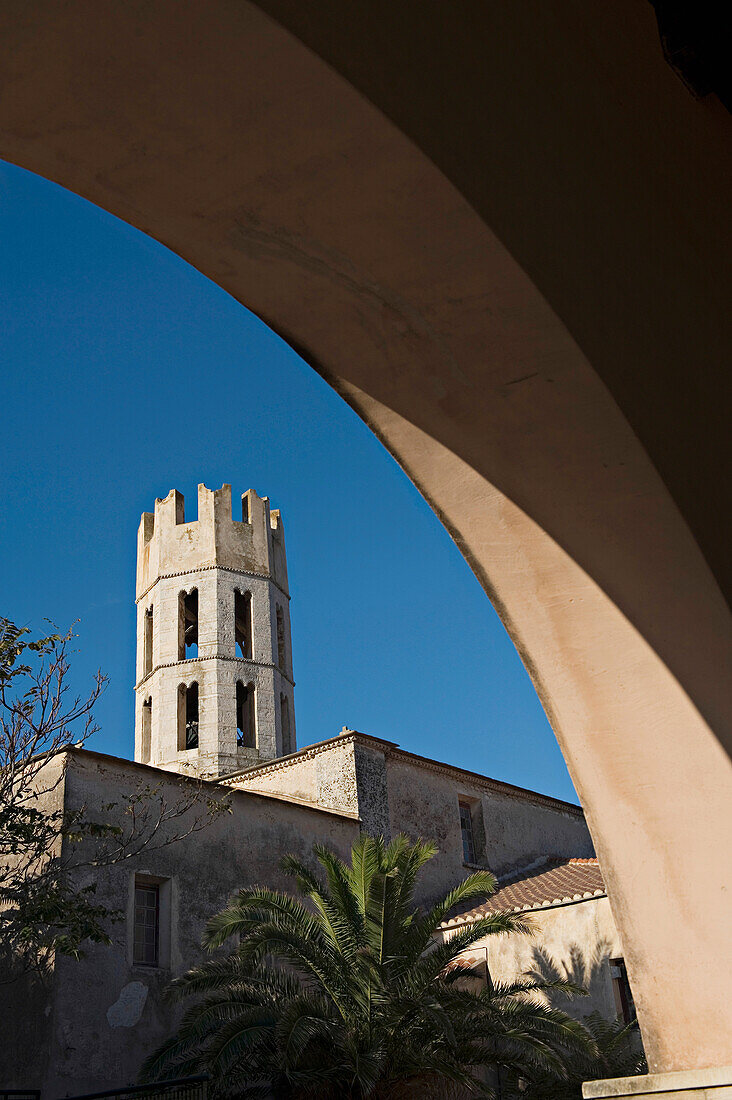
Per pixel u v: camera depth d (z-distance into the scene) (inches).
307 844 847.7
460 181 97.2
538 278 103.3
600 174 112.3
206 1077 409.7
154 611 1596.9
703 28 115.3
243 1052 579.8
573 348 106.7
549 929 835.4
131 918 699.4
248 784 1003.3
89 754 717.3
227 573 1594.5
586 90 112.4
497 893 965.8
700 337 121.6
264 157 97.0
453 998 628.7
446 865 978.1
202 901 748.6
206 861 764.6
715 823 105.5
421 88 94.3
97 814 704.4
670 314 118.0
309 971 638.5
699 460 115.6
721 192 129.8
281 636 1632.6
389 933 633.0
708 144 128.0
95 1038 641.0
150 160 98.3
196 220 105.3
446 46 97.3
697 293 122.9
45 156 99.3
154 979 693.9
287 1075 569.3
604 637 113.4
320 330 114.6
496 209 100.3
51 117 94.5
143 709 1560.0
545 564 116.1
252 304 114.4
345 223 102.2
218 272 111.6
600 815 111.7
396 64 92.4
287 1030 556.1
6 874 672.4
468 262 103.5
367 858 650.8
